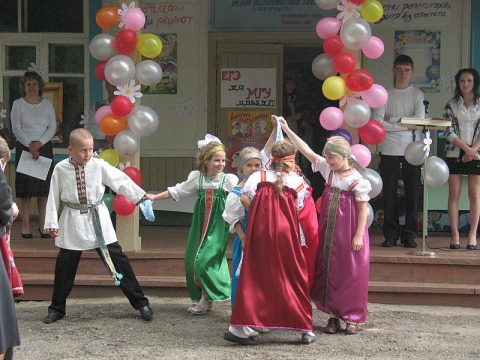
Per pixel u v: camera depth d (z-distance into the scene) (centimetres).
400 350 464
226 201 491
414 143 632
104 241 523
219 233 540
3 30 904
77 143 514
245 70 891
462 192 775
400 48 854
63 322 533
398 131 683
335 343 479
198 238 545
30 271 634
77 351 461
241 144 898
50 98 900
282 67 890
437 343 481
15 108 738
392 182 688
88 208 526
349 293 495
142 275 630
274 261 461
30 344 477
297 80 1012
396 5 852
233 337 468
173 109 897
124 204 607
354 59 600
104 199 623
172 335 497
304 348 466
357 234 493
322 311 546
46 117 747
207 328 515
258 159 493
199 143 554
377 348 467
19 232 786
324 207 506
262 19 884
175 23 891
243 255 465
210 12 889
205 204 544
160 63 895
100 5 889
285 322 461
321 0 607
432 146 827
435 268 605
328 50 607
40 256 632
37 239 724
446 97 851
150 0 891
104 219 528
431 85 853
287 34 882
